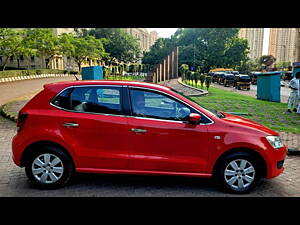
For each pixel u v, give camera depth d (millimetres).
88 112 4082
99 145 4031
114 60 65438
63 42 37406
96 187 4230
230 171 4043
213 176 4082
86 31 61281
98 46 47219
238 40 67125
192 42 69250
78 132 4008
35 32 28109
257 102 15094
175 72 23891
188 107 4129
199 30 67812
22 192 4020
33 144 4051
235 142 3953
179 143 3996
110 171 4062
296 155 6031
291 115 10883
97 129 4000
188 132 3975
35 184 4098
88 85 4195
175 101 4152
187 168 4031
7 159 5512
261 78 17203
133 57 67625
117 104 4121
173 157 4016
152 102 4148
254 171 4035
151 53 71062
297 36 71125
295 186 4406
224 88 28797
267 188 4305
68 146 4004
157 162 4008
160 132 3980
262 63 74812
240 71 69938
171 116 4105
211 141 3986
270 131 4262
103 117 4039
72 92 4164
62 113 4059
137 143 4008
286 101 17422
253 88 30000
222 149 3979
